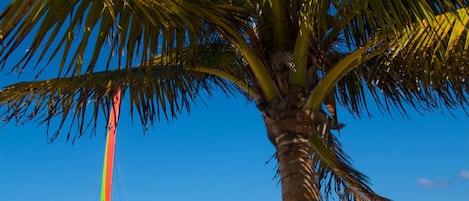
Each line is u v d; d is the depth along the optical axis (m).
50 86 4.77
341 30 4.75
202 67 5.24
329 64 4.95
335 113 5.41
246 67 4.94
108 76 4.93
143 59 3.78
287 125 4.52
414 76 5.13
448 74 4.71
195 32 4.00
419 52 4.16
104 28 3.54
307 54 4.59
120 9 3.53
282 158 4.48
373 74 5.54
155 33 3.82
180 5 3.52
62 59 3.38
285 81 4.63
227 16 4.21
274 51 4.72
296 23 4.76
